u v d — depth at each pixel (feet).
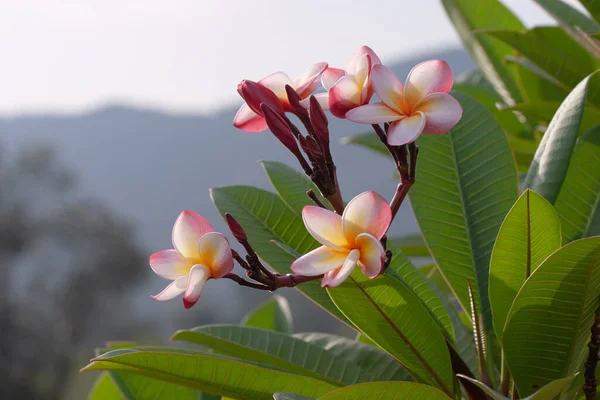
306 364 3.41
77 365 51.42
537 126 4.16
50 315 50.78
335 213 2.68
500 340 2.99
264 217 3.53
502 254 2.90
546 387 2.54
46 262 52.01
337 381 3.36
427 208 3.38
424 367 3.09
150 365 2.98
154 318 63.72
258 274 2.74
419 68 2.76
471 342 3.50
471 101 3.49
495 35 3.82
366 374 3.37
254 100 2.89
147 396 3.74
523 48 3.82
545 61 3.81
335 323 51.85
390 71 2.77
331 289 3.02
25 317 49.49
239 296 75.10
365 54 2.82
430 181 3.41
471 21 4.39
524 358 2.89
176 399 3.75
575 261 2.66
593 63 3.91
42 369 49.55
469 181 3.39
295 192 3.58
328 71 2.95
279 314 4.49
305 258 2.66
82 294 51.85
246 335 3.50
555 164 3.01
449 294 4.61
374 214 2.65
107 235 54.03
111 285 53.62
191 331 3.43
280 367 3.41
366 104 2.80
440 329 3.23
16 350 48.78
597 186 3.30
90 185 155.33
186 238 2.76
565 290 2.73
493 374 3.26
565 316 2.78
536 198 2.77
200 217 2.77
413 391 2.67
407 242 4.62
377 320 3.06
